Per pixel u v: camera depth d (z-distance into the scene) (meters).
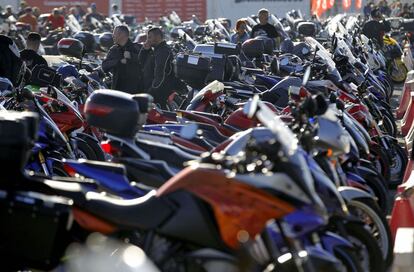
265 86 22.66
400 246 9.31
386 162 17.17
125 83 22.41
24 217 9.16
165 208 9.23
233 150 11.33
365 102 21.14
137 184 10.71
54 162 14.97
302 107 11.51
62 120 17.17
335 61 23.70
